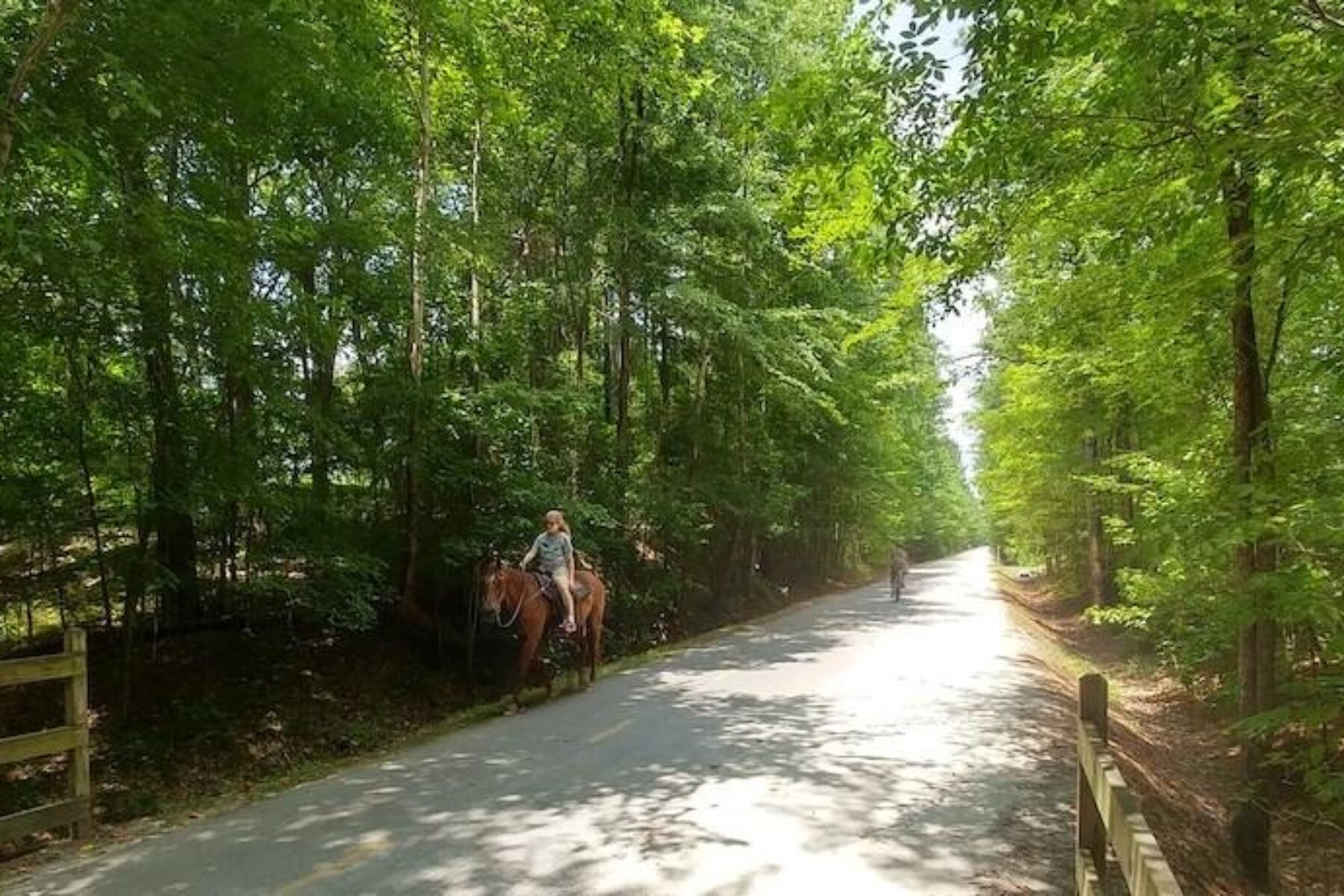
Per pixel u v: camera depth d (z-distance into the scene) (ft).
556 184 66.95
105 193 29.91
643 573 66.49
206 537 40.11
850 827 22.17
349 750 35.27
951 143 23.06
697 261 70.23
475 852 20.61
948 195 24.59
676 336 79.87
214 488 33.58
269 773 32.17
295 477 39.91
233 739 34.22
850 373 94.17
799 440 108.58
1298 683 26.04
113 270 29.40
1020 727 33.94
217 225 31.55
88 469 32.99
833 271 86.79
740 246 75.51
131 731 33.73
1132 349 36.04
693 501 73.26
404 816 23.53
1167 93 19.75
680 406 84.38
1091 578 86.07
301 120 39.34
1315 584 24.11
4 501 31.35
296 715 37.35
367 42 35.14
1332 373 27.99
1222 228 26.25
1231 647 40.09
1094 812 16.49
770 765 28.14
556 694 42.22
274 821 23.56
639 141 66.08
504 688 46.98
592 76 56.29
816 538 129.08
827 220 27.76
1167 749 42.24
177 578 35.47
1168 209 23.40
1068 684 51.03
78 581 36.73
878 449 119.96
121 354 33.37
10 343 29.55
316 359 41.52
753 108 24.59
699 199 69.21
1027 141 21.93
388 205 48.06
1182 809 31.35
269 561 38.75
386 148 45.11
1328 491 26.20
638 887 18.48
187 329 32.91
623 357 68.03
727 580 83.76
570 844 21.02
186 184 34.86
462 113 54.54
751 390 86.33
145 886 19.16
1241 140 17.90
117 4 26.45
